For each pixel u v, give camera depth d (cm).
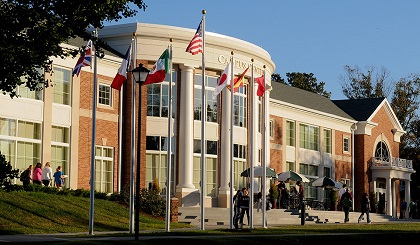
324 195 6038
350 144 6444
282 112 5616
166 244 2259
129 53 2805
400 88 8125
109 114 4097
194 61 4241
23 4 2039
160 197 3644
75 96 3922
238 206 3183
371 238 2872
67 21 2089
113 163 4091
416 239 3045
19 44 2002
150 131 4169
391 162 6400
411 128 7981
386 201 6450
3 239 2347
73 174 3875
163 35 4156
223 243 2370
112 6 2077
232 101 3180
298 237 2686
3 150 3550
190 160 4194
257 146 4725
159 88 4203
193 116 4269
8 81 2047
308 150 5916
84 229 2911
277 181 5144
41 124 3747
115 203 3541
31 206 3027
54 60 3803
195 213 3894
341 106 6756
